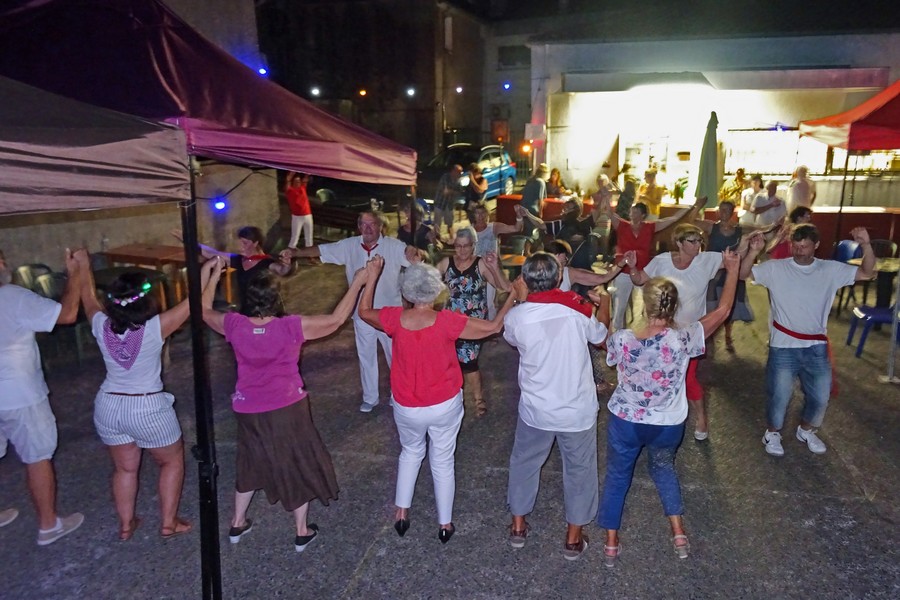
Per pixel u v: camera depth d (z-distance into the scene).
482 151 20.14
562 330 3.76
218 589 3.68
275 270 5.88
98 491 4.95
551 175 15.05
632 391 3.85
